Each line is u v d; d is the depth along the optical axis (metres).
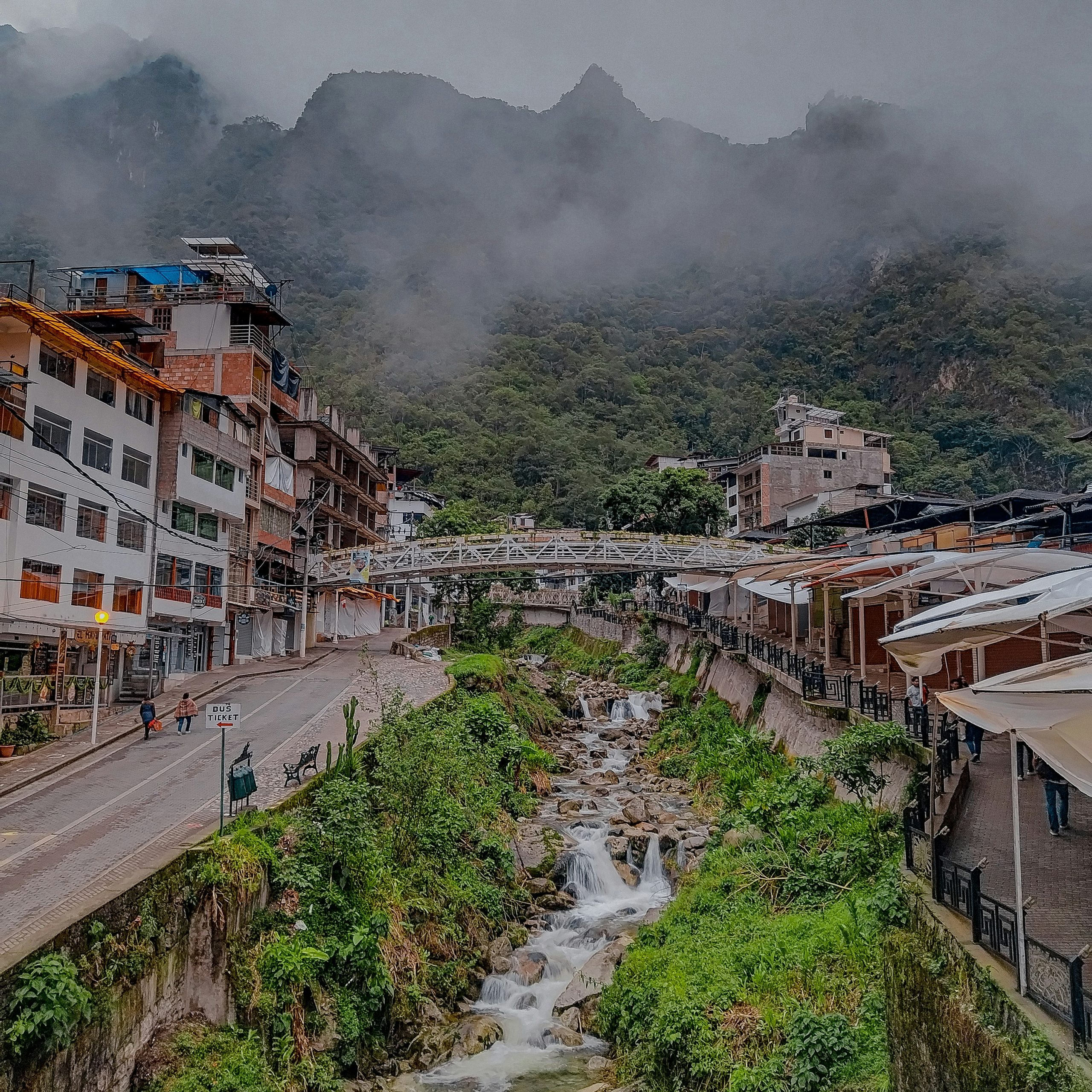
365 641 62.28
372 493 71.94
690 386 134.75
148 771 23.52
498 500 102.56
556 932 21.56
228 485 42.34
